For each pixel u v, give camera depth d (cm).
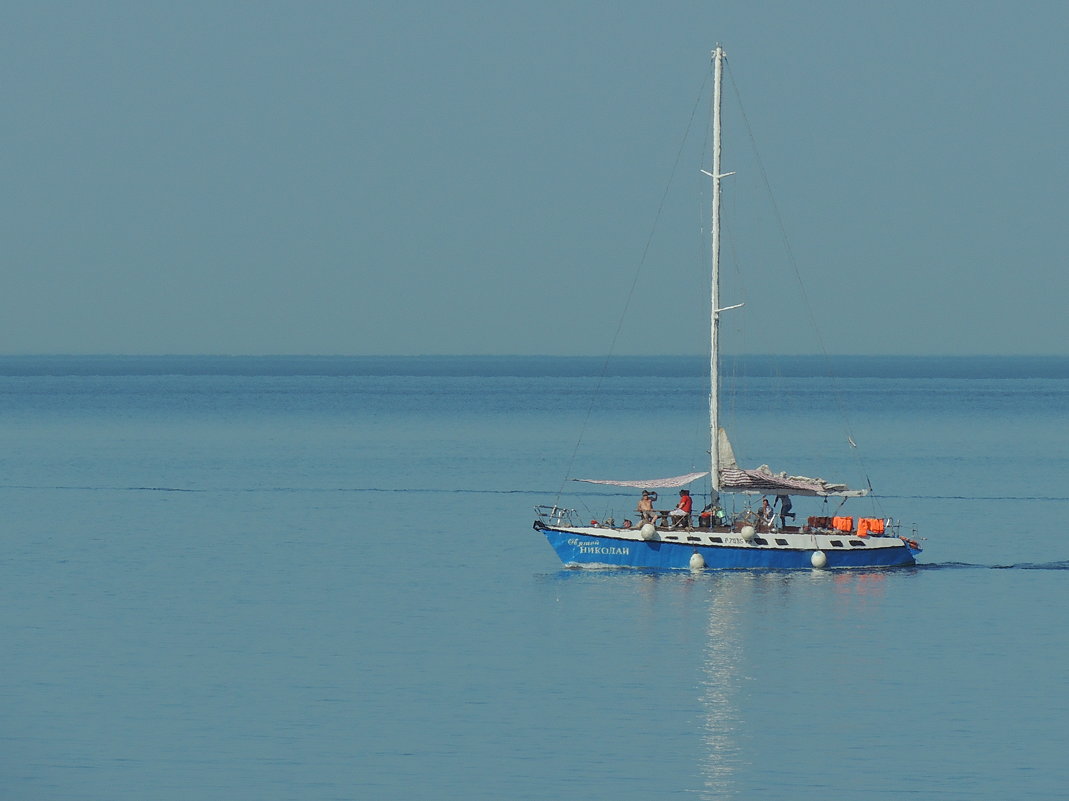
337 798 14462
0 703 17538
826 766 15362
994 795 14538
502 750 15875
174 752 15762
